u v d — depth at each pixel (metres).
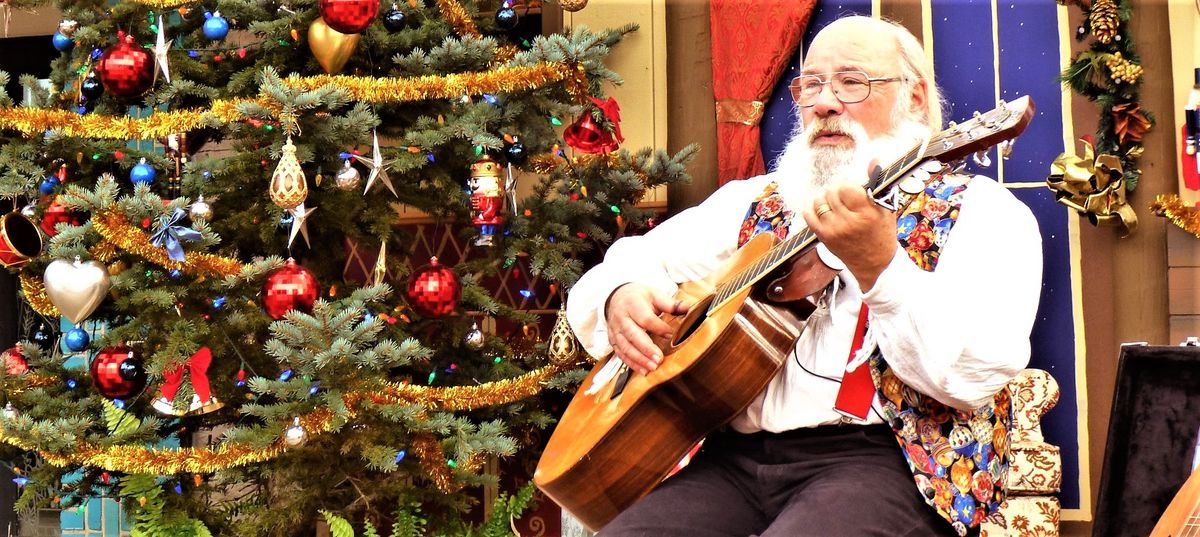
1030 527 3.34
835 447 2.11
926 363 1.91
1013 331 1.97
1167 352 3.06
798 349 2.18
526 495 3.37
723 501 2.14
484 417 3.47
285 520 3.32
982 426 2.04
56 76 3.47
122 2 3.31
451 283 3.20
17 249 3.16
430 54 3.24
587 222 3.64
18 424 3.00
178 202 3.00
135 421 3.22
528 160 3.56
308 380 2.91
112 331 3.23
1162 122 3.56
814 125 2.35
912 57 2.40
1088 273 3.62
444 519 3.47
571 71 3.17
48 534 4.36
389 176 3.40
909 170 1.83
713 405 2.14
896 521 1.94
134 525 3.23
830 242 1.85
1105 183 3.50
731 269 2.33
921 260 2.09
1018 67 3.71
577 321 2.50
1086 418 3.60
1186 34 3.55
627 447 2.21
